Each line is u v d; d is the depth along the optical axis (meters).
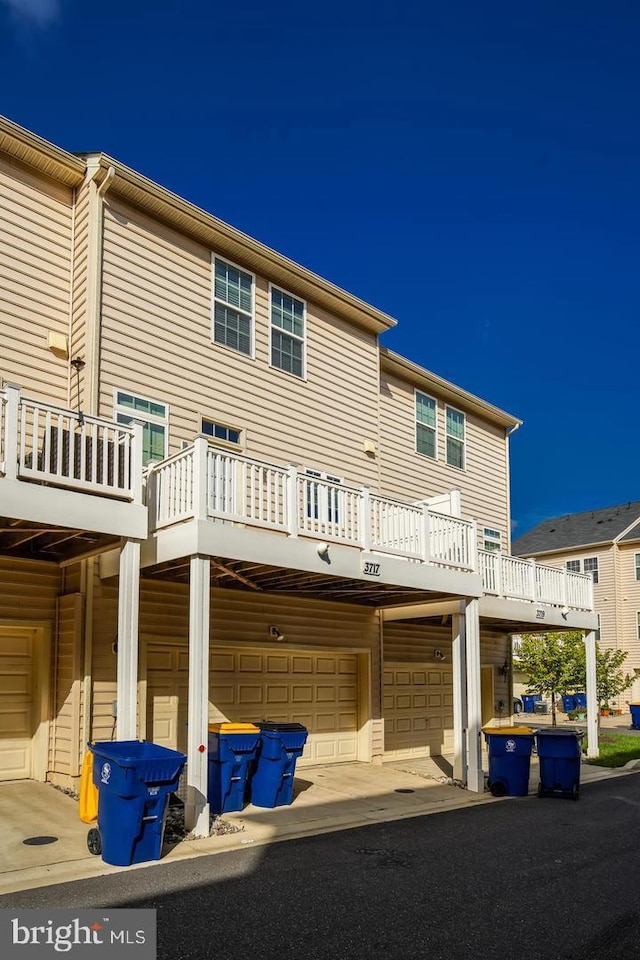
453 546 12.45
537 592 15.46
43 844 7.31
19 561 10.03
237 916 5.57
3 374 10.12
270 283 13.45
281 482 12.97
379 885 6.43
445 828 8.88
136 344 11.04
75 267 11.09
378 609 14.41
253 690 12.18
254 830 8.36
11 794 9.24
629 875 6.84
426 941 5.17
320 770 12.77
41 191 10.96
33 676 10.20
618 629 33.84
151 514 9.39
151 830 6.96
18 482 7.75
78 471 9.27
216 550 8.62
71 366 10.73
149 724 10.57
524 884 6.52
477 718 11.84
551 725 25.58
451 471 18.23
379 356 15.91
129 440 8.89
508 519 20.16
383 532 11.84
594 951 5.03
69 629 10.03
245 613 12.02
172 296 11.70
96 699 9.81
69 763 9.59
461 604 12.72
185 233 12.07
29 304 10.55
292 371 13.62
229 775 9.26
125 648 8.44
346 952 4.95
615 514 37.50
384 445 16.23
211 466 8.86
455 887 6.41
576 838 8.38
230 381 12.38
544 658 20.67
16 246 10.55
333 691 13.65
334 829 8.65
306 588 12.08
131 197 11.27
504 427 20.66
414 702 15.74
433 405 18.06
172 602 10.95
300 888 6.29
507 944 5.14
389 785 11.73
